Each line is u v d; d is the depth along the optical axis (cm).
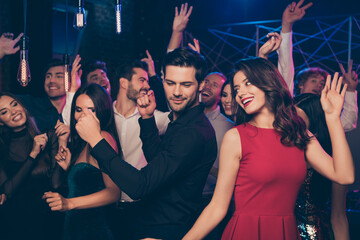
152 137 192
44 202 248
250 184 155
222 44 735
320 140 208
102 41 579
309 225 191
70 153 225
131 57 606
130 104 289
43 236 248
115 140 229
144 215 179
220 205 156
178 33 273
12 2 436
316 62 700
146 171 158
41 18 437
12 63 443
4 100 248
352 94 293
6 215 239
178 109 173
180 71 169
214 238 182
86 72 342
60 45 573
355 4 598
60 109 317
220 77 320
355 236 310
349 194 393
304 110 211
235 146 157
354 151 338
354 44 662
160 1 627
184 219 173
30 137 256
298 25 704
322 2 620
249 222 156
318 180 195
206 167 174
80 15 212
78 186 205
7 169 246
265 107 160
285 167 153
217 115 308
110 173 157
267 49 228
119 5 216
